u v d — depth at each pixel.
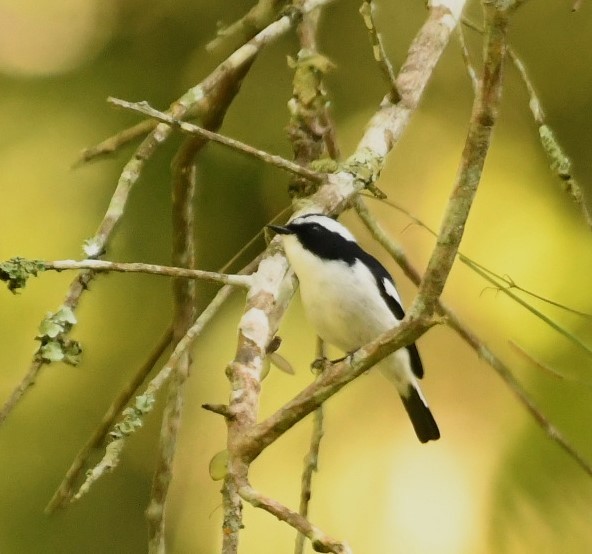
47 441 8.52
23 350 8.25
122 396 6.71
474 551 7.34
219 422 8.89
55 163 8.23
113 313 8.57
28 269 4.77
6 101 8.30
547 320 6.22
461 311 8.22
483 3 4.05
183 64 8.62
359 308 7.45
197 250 8.58
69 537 8.58
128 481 9.02
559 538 7.14
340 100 9.22
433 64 7.21
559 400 7.47
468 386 8.17
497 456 7.52
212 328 8.88
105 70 8.49
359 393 8.62
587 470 6.19
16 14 8.48
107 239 5.37
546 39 9.35
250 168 8.66
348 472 8.30
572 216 8.79
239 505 4.36
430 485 7.93
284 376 8.30
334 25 9.30
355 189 6.51
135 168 5.59
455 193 4.12
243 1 8.74
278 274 5.73
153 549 6.55
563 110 9.26
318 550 4.05
